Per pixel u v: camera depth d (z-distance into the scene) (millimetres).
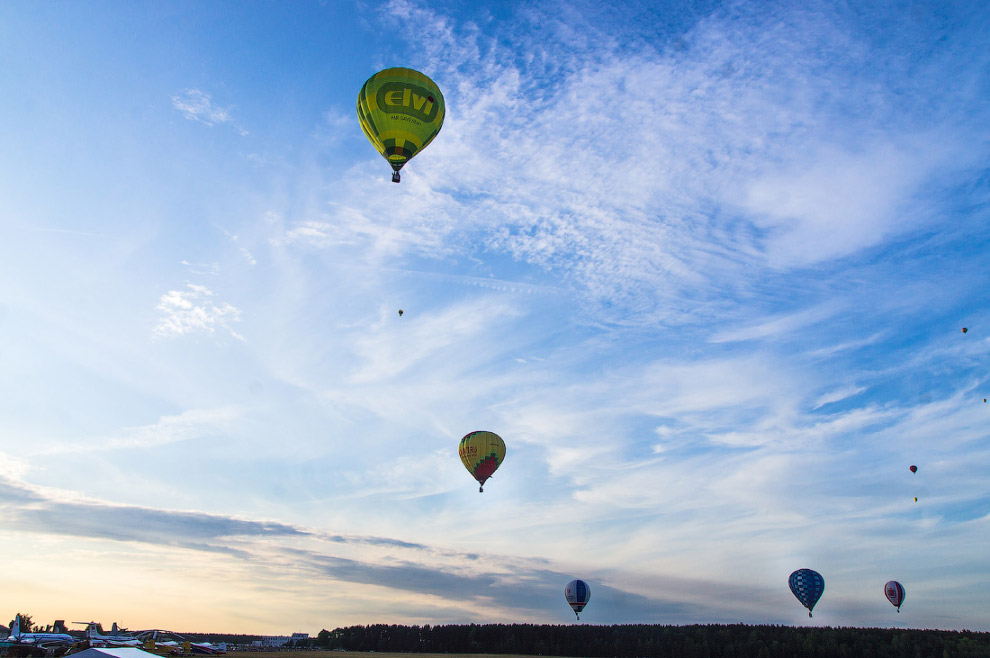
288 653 86438
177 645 59562
